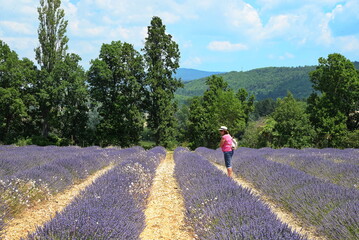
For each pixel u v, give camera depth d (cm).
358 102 3575
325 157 1323
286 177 714
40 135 3638
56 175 769
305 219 511
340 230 404
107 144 3588
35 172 715
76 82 3434
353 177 736
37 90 3397
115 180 627
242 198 469
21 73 3266
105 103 3731
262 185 768
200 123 4462
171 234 455
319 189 550
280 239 297
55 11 3447
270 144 3953
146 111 3856
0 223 428
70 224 310
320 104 3553
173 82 3822
